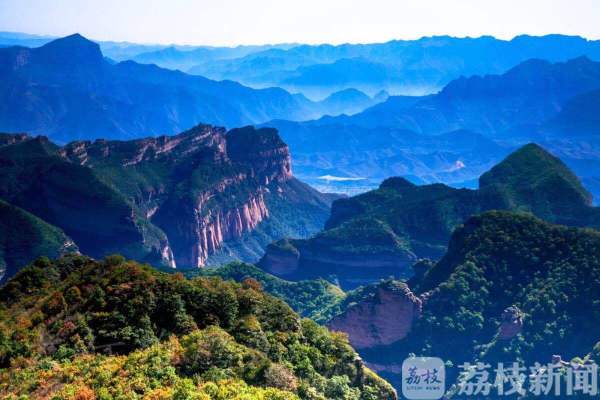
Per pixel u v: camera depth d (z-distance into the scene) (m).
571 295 188.38
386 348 189.50
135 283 107.44
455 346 189.38
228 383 89.31
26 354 101.25
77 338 100.44
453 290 195.38
